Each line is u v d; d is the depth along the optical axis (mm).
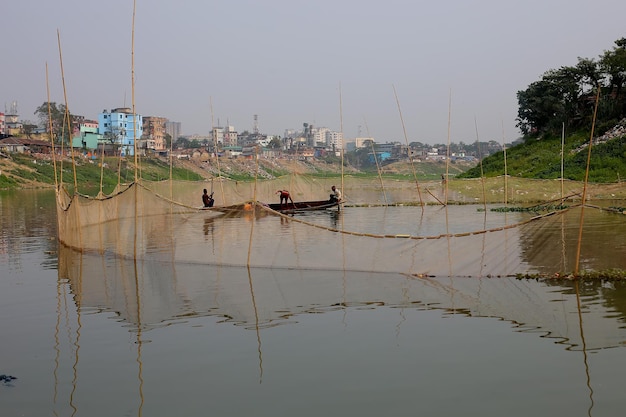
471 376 7660
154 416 6805
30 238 24062
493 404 6801
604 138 52188
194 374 8070
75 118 130250
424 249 14523
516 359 8227
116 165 101125
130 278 14977
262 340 9484
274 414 6719
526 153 62500
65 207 22297
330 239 16797
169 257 17172
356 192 52438
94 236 19391
